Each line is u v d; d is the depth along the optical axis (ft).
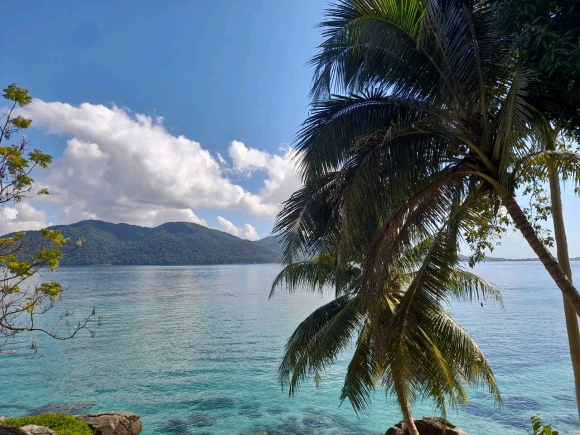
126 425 46.26
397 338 19.26
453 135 17.98
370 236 21.13
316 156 19.98
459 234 21.38
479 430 50.42
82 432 39.68
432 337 19.90
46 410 58.54
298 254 26.21
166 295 223.92
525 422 52.54
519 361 80.53
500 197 17.58
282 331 117.50
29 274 22.49
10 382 71.31
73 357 89.15
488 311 149.28
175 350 94.89
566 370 74.49
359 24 17.95
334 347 29.09
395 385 27.40
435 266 19.89
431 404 60.03
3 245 21.99
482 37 17.35
